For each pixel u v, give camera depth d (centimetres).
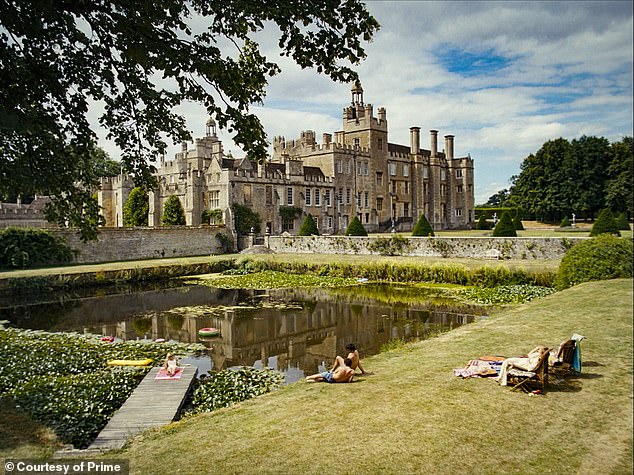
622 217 4838
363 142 6862
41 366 1362
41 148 869
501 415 784
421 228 4359
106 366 1397
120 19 764
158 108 948
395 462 648
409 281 3186
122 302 2614
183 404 1102
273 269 3812
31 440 829
